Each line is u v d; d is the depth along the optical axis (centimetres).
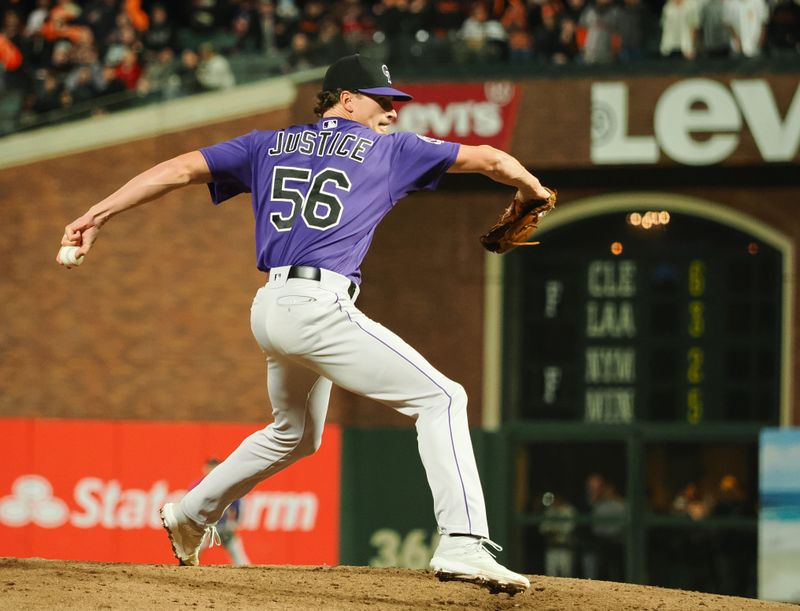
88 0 6738
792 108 5538
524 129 5691
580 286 5838
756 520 5684
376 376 1667
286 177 1688
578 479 5812
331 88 1747
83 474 5838
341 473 5753
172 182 1691
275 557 5725
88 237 1650
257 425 5878
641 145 5634
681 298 5772
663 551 5753
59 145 5988
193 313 5950
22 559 1917
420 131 5728
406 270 5909
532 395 5856
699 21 5612
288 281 1656
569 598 1756
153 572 1805
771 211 5697
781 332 5691
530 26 5972
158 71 6044
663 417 5766
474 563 1664
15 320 6009
